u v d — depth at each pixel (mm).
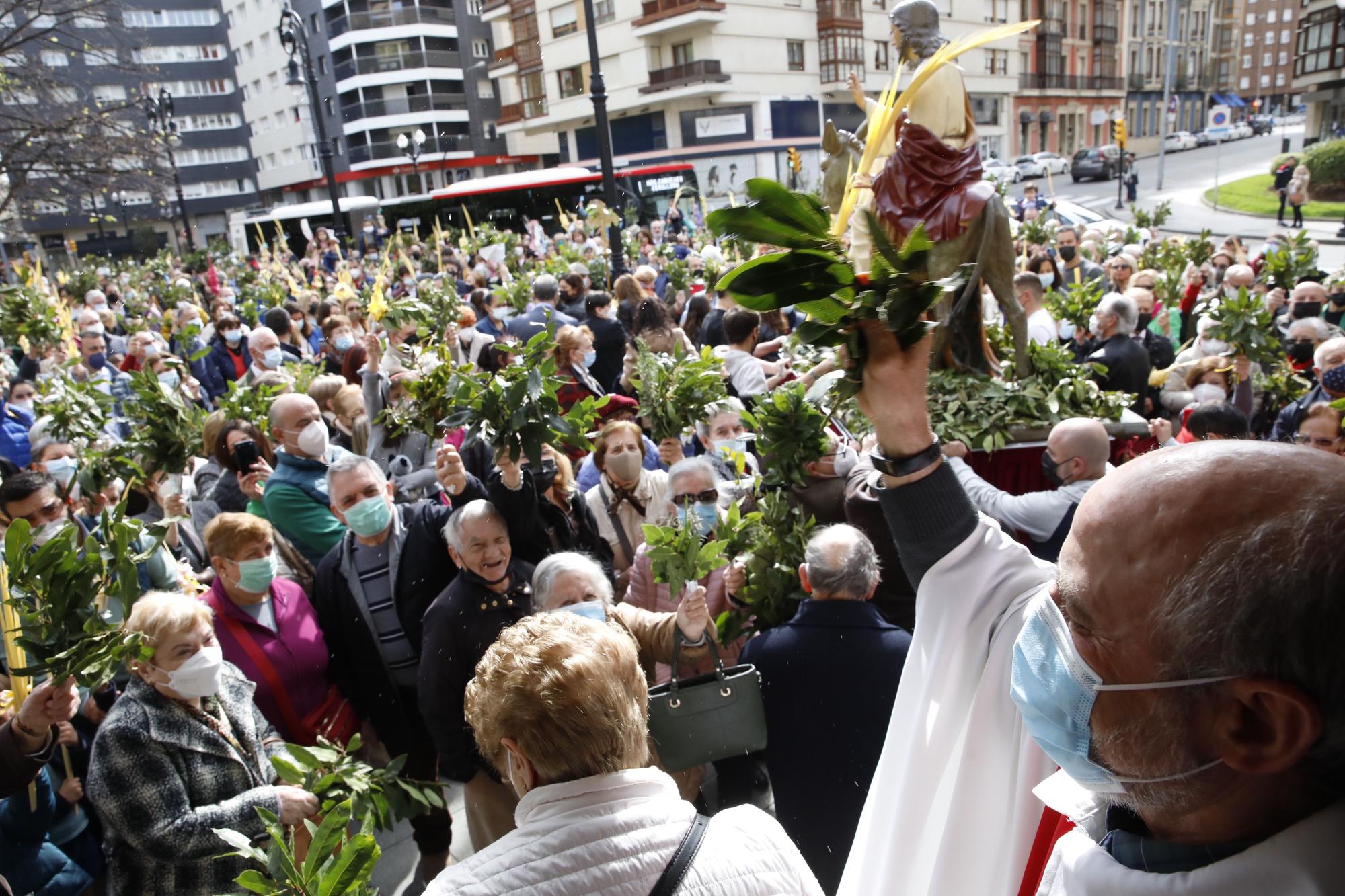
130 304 15031
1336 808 768
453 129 51688
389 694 3375
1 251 23500
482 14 46500
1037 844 1157
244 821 2348
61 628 2166
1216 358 5254
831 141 4598
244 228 31547
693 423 4301
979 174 4266
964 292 4160
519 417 2947
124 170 26547
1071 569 882
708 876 1286
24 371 8523
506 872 1295
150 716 2383
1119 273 8312
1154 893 829
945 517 1222
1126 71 57000
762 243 1069
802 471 3318
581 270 9992
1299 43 36844
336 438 4949
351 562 3344
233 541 2932
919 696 1255
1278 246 8969
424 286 6500
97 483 3938
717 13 35969
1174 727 794
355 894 1604
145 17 57531
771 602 3016
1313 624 690
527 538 3277
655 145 39969
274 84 56719
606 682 1447
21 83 22938
